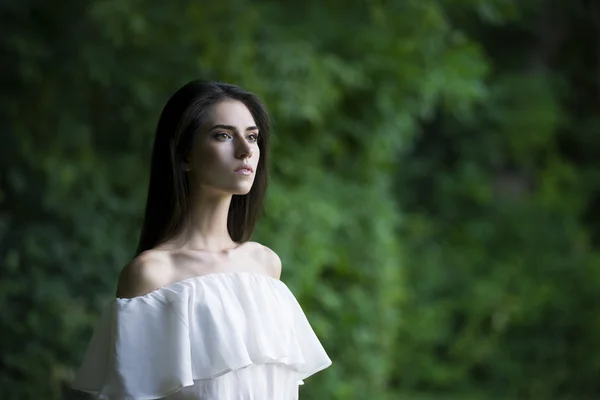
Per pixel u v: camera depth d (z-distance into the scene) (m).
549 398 13.77
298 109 9.30
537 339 14.16
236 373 3.43
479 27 16.08
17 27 8.50
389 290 10.86
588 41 16.78
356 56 10.47
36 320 7.82
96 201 8.53
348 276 10.47
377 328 10.64
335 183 10.52
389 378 13.44
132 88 8.73
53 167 8.41
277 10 10.10
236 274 3.55
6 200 8.38
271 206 9.27
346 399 9.91
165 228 3.60
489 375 14.08
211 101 3.58
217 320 3.40
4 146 8.38
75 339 7.91
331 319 10.14
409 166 15.89
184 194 3.60
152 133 8.90
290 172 9.95
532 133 15.73
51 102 8.62
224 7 8.86
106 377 3.38
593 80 16.72
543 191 15.71
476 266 14.88
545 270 14.66
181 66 8.88
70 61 8.59
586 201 15.95
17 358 7.67
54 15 8.63
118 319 3.37
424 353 13.84
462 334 14.10
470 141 15.98
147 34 8.72
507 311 14.14
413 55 10.50
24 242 8.05
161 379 3.30
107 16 8.29
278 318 3.61
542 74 16.30
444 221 15.69
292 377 3.66
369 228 10.60
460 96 10.91
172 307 3.37
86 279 8.20
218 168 3.53
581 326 14.13
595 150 16.66
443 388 13.79
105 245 8.34
